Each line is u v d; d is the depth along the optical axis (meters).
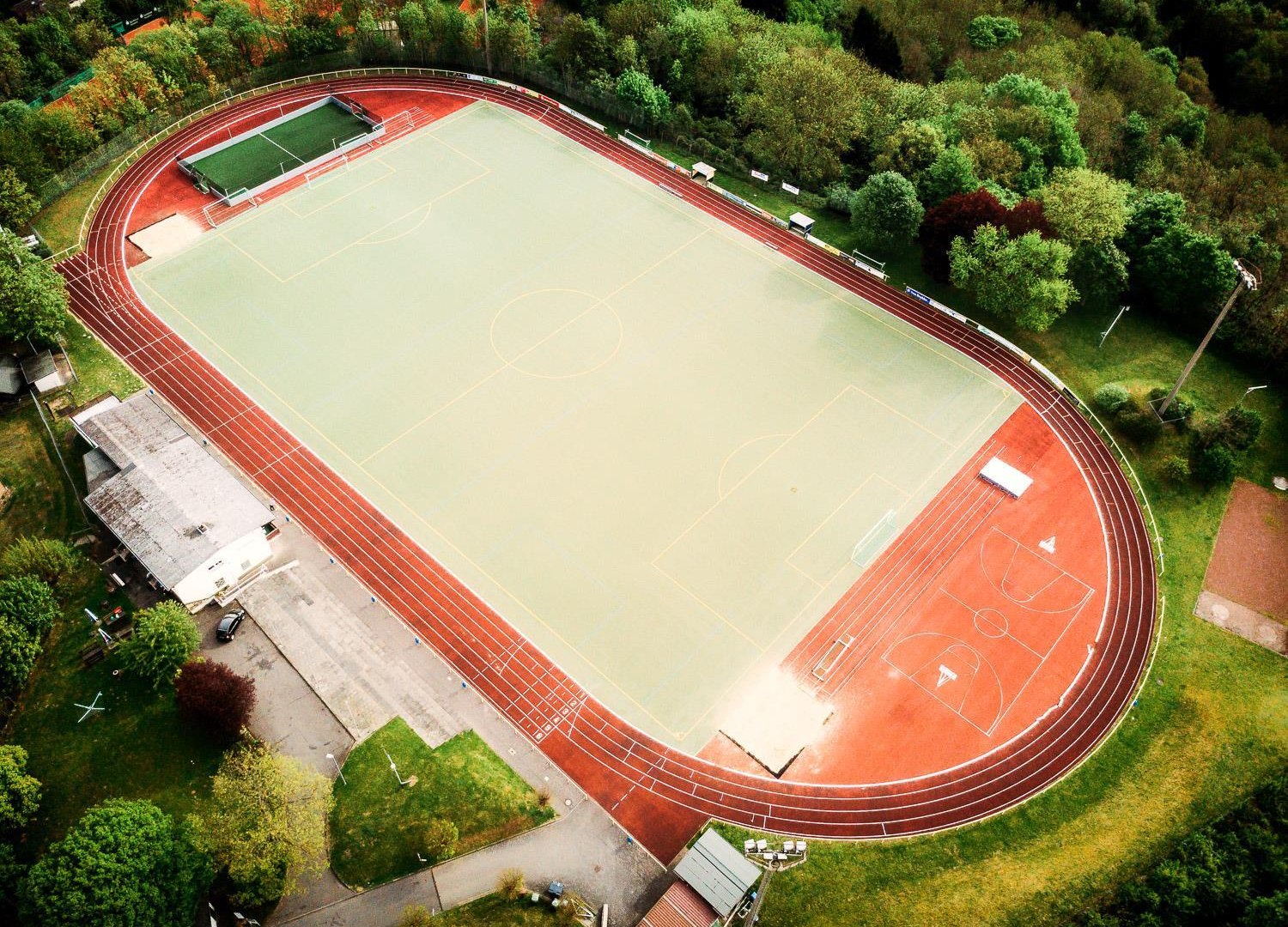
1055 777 65.69
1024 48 136.38
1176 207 96.12
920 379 91.31
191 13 132.38
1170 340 95.00
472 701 67.75
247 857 55.12
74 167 105.44
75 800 61.56
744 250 103.81
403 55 125.81
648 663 70.50
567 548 76.81
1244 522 81.19
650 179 112.25
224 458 81.81
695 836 62.00
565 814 62.44
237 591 73.19
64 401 84.62
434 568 75.19
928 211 97.19
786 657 71.25
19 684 65.50
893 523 79.56
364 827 60.62
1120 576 77.00
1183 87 138.25
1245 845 61.09
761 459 83.56
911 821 63.28
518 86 124.12
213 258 99.25
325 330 92.56
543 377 89.31
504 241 103.00
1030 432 87.12
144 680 67.06
